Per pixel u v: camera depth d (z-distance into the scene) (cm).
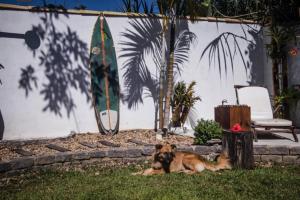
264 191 313
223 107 517
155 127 609
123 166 421
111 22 586
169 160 380
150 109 607
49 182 345
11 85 525
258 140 525
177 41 625
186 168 389
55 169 396
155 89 611
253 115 568
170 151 383
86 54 569
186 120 627
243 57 670
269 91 675
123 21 593
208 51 646
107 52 577
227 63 659
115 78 579
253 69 678
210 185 331
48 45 546
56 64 550
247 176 365
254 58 680
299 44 641
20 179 359
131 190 311
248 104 572
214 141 462
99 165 420
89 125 570
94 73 567
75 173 381
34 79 537
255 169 402
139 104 600
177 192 306
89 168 409
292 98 634
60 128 552
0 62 518
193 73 636
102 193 302
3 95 520
